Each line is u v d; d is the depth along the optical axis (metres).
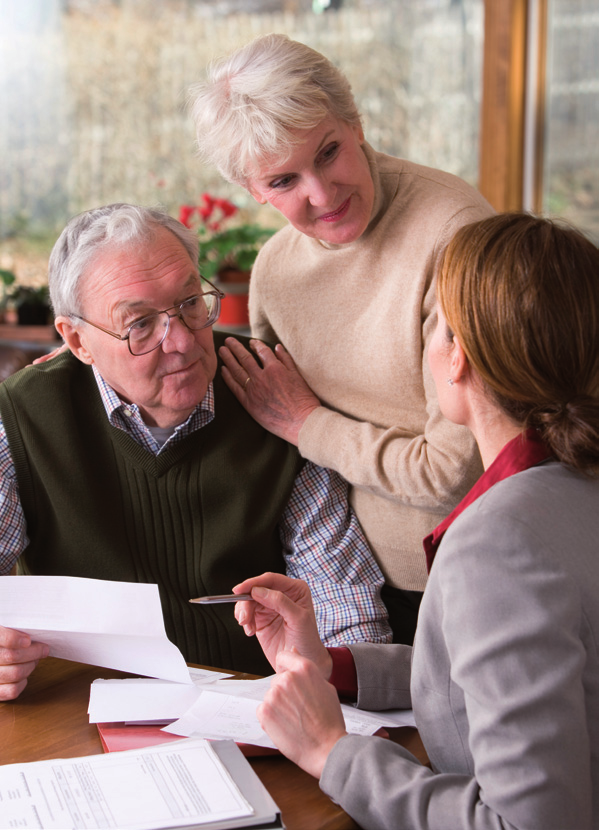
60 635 1.20
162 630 1.15
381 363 1.59
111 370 1.48
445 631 0.88
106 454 1.59
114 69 4.10
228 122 1.41
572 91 4.01
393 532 1.62
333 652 1.24
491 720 0.81
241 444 1.62
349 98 1.44
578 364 0.90
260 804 0.91
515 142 4.08
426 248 1.51
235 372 1.67
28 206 4.20
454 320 0.94
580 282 0.90
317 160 1.44
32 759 1.06
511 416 0.95
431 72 4.12
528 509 0.87
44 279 4.23
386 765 0.93
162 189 4.18
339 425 1.58
